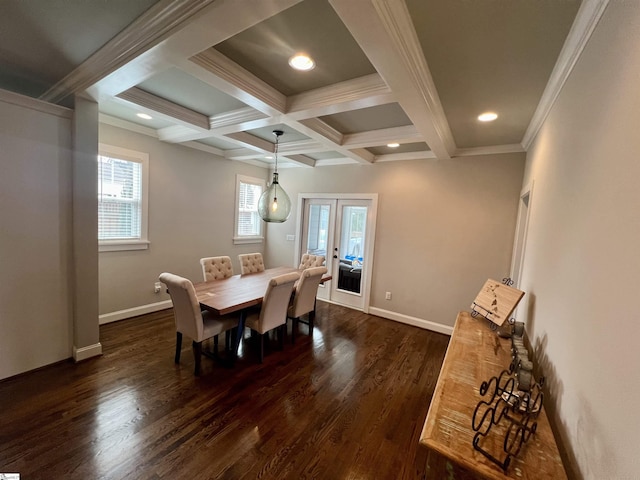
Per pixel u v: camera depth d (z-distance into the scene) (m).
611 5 1.04
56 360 2.54
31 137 2.27
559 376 1.26
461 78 1.89
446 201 3.79
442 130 2.68
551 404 1.32
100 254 3.38
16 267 2.27
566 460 1.08
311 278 3.28
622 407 0.73
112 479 1.51
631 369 0.71
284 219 3.86
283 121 2.69
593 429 0.88
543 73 1.75
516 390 1.31
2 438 1.73
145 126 3.60
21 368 2.34
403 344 3.41
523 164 3.29
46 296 2.44
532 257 2.17
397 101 2.09
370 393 2.40
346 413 2.14
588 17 1.21
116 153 3.37
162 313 3.92
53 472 1.52
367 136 3.25
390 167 4.26
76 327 2.59
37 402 2.05
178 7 1.34
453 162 3.72
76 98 2.40
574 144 1.38
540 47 1.53
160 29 1.49
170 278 2.46
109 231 3.45
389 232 4.29
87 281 2.62
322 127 3.02
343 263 4.90
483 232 3.55
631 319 0.73
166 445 1.75
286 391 2.37
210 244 4.67
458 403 1.23
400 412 2.17
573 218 1.29
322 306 4.83
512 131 2.80
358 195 4.57
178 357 2.71
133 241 3.63
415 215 4.04
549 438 1.04
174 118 2.77
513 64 1.70
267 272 4.12
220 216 4.80
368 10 1.19
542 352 1.58
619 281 0.81
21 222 2.27
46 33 1.69
